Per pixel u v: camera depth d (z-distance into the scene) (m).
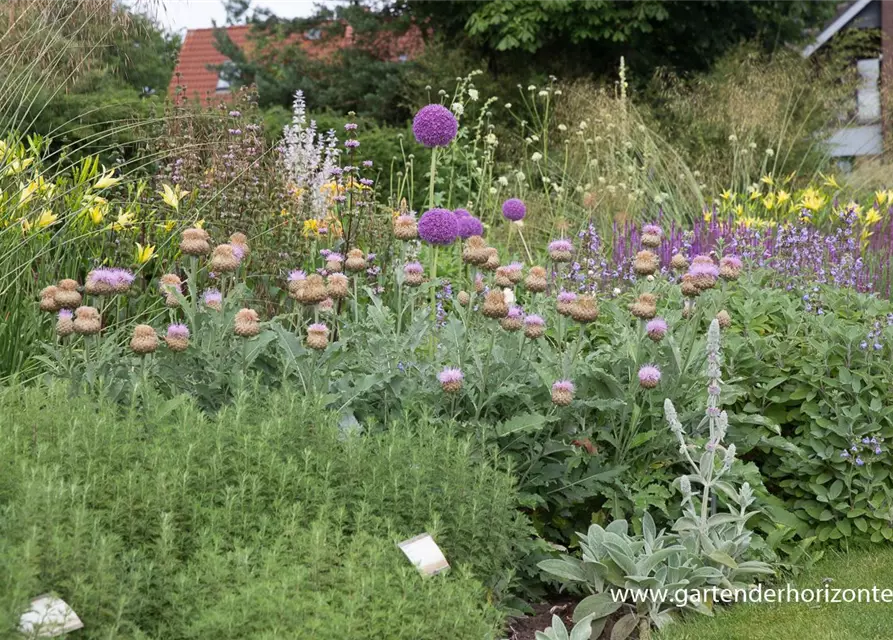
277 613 2.44
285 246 5.86
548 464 4.16
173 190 6.09
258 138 6.99
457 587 2.89
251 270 5.80
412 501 3.37
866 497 4.59
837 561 4.44
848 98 15.10
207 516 2.93
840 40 18.42
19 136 5.95
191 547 2.89
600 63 19.20
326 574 2.73
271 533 2.94
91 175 6.02
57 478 2.90
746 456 4.96
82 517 2.54
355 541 2.85
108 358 4.17
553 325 5.23
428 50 18.34
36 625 2.23
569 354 4.30
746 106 12.70
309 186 7.14
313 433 3.59
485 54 19.56
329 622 2.46
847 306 5.61
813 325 5.19
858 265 6.50
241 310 4.05
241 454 3.24
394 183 12.86
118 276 4.21
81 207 5.70
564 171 10.57
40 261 5.52
